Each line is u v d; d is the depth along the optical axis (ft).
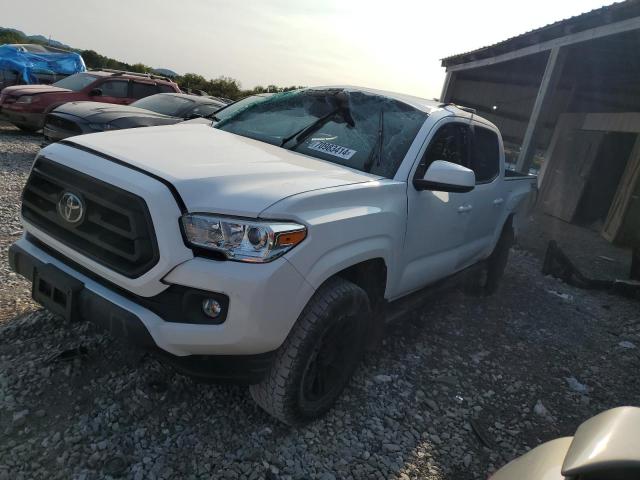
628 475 4.38
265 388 8.57
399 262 10.86
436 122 12.12
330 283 9.00
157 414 9.05
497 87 49.93
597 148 43.19
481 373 13.12
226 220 7.41
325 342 9.03
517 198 17.84
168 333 7.48
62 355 9.96
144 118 28.71
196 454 8.32
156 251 7.32
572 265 23.31
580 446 4.95
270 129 12.36
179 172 7.97
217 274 7.25
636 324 19.20
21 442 7.93
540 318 17.97
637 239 35.09
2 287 12.62
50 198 8.68
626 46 28.07
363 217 9.12
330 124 12.02
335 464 8.75
